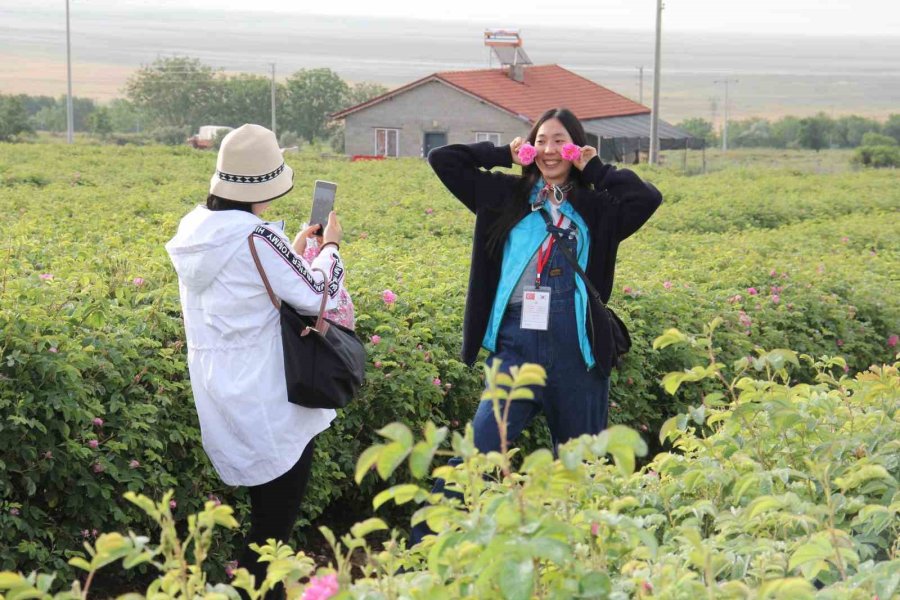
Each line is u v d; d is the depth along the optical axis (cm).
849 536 319
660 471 380
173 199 1712
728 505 360
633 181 459
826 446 370
